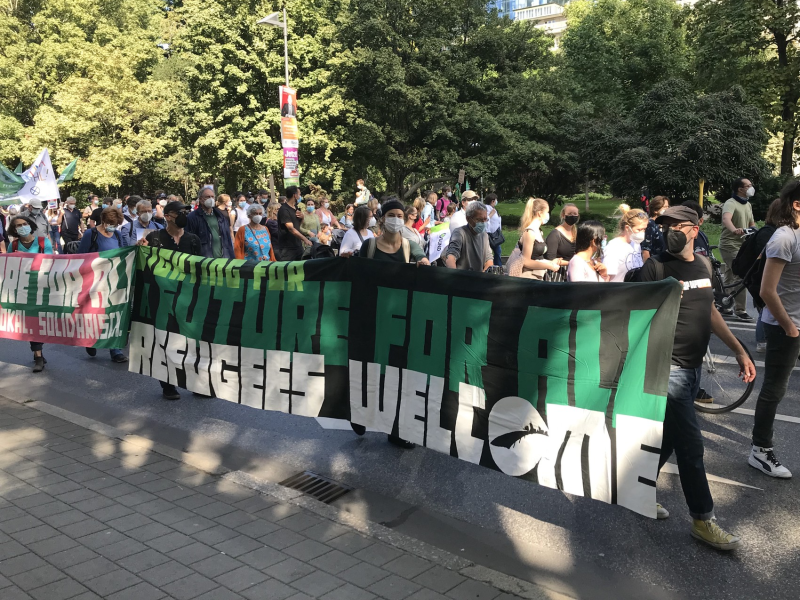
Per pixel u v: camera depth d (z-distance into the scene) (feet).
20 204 53.98
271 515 12.62
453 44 100.12
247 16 93.86
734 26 94.73
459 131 99.09
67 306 22.38
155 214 43.19
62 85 108.58
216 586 10.09
